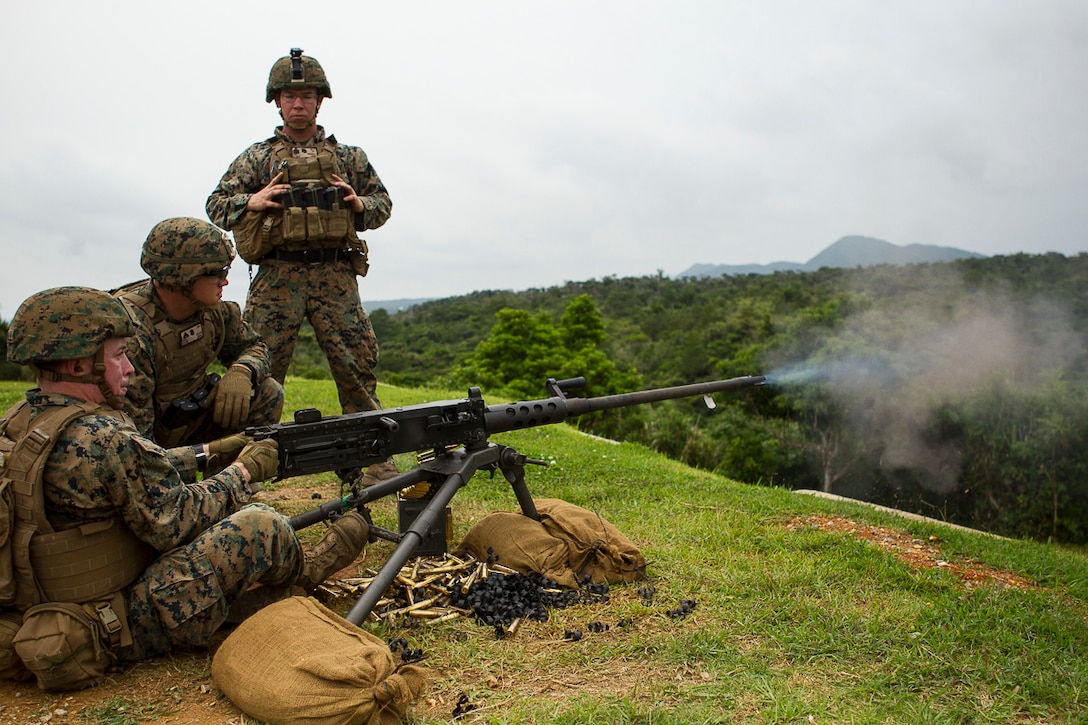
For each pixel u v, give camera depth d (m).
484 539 5.20
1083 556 6.60
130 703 3.47
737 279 118.06
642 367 61.09
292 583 4.19
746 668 3.89
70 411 3.46
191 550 3.74
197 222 4.37
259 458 4.03
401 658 3.92
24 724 3.28
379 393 14.95
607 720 3.37
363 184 6.50
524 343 44.06
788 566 5.25
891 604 4.69
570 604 4.61
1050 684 3.80
